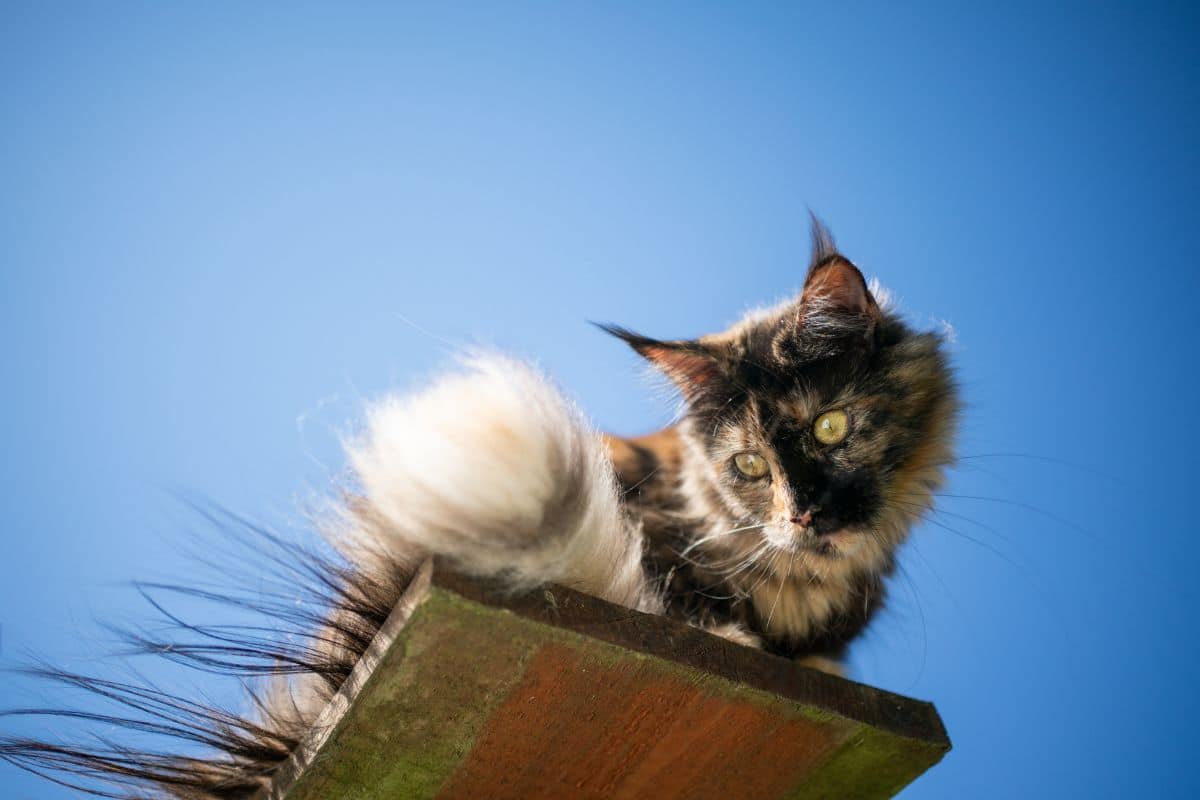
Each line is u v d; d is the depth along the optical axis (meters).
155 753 0.60
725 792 0.58
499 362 0.57
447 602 0.49
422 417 0.55
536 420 0.55
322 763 0.55
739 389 0.82
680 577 0.81
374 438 0.55
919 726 0.57
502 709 0.54
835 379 0.81
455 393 0.56
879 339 0.82
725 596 0.81
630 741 0.56
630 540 0.61
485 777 0.56
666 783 0.57
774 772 0.58
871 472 0.81
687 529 0.83
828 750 0.57
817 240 0.83
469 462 0.52
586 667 0.53
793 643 0.81
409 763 0.55
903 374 0.82
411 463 0.53
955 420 0.83
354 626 0.59
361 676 0.52
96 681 0.61
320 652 0.59
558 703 0.54
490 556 0.51
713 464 0.83
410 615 0.49
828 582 0.81
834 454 0.80
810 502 0.79
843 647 0.82
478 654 0.51
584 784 0.57
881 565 0.83
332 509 0.59
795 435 0.81
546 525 0.53
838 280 0.80
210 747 0.60
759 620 0.81
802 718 0.56
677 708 0.56
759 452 0.81
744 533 0.82
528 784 0.56
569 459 0.56
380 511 0.56
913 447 0.82
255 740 0.60
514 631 0.51
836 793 0.59
